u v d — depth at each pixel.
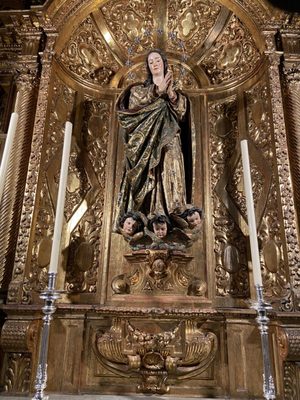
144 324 1.99
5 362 1.85
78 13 2.71
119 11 2.91
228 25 2.84
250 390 1.84
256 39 2.66
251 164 2.48
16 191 2.22
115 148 2.67
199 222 2.17
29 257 2.05
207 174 2.57
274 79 2.42
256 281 1.48
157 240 2.15
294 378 1.78
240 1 2.66
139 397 1.83
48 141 2.39
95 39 2.89
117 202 2.36
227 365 1.92
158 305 2.10
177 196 2.22
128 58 2.97
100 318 2.04
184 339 1.93
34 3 2.85
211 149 2.65
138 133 2.30
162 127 2.34
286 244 2.01
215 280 2.25
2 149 2.49
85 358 1.97
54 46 2.55
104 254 2.35
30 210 2.12
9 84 2.77
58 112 2.54
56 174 2.40
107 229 2.42
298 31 2.58
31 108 2.46
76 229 2.40
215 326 2.01
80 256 2.33
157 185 2.28
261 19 2.58
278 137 2.26
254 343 1.94
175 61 2.97
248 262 2.26
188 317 1.97
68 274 2.28
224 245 2.35
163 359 1.89
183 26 2.96
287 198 2.12
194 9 2.91
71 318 2.03
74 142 2.59
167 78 2.41
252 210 1.61
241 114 2.66
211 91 2.85
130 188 2.29
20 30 2.63
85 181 2.53
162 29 2.98
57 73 2.59
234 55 2.85
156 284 2.18
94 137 2.69
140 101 2.41
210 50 2.93
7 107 2.68
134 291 2.18
